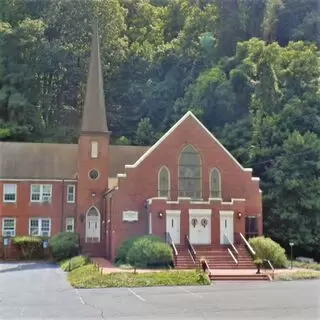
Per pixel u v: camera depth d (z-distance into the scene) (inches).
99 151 1737.2
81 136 1738.4
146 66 2925.7
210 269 1283.2
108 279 1037.8
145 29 3302.2
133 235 1486.2
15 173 1847.9
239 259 1354.6
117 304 787.4
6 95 2586.1
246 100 2310.5
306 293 909.8
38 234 1822.1
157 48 2957.7
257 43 2388.0
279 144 2037.4
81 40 2770.7
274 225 1861.5
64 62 2689.5
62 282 1082.1
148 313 708.0
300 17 2938.0
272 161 1985.7
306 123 2103.8
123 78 2910.9
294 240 1803.6
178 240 1449.3
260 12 2952.8
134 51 2979.8
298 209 1852.9
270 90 2240.4
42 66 2674.7
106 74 2844.5
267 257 1357.0
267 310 732.0
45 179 1850.4
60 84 2783.0
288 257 1819.6
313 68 2319.1
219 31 2876.5
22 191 1835.6
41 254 1685.5
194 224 1464.1
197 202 1477.6
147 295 885.8
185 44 2859.3
